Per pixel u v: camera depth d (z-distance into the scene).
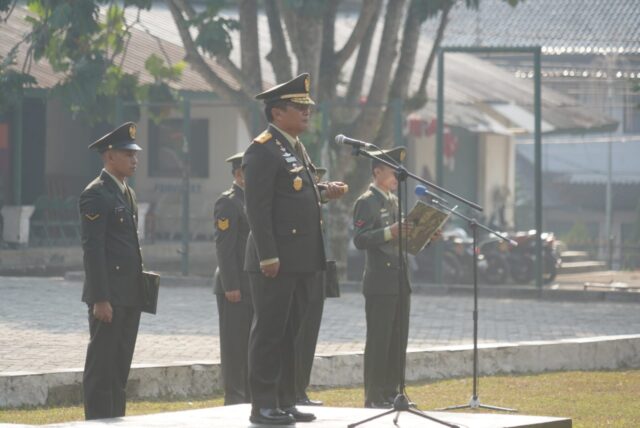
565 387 18.25
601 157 64.06
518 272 37.38
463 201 12.93
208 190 42.75
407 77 33.47
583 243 48.44
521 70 57.56
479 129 47.38
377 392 15.98
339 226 32.50
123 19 33.22
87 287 13.33
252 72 32.88
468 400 16.89
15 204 40.31
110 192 13.47
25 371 16.72
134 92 32.97
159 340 21.44
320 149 31.59
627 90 54.31
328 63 33.31
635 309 28.27
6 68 32.25
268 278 11.38
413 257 35.22
